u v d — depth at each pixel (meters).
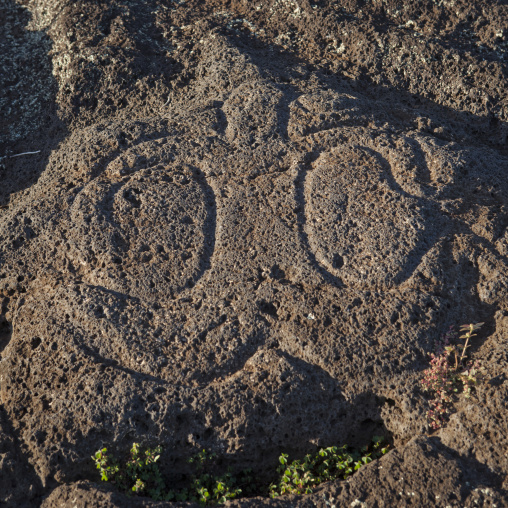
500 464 0.76
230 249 0.95
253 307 0.89
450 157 1.04
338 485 0.77
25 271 0.97
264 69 1.22
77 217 1.00
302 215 0.98
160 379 0.85
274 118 1.11
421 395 0.84
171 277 0.93
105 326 0.89
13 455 0.81
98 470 0.82
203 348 0.87
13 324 0.93
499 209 0.99
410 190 1.00
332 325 0.88
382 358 0.85
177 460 0.83
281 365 0.85
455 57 1.24
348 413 0.84
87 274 0.95
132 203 1.01
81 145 1.11
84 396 0.83
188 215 0.99
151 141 1.09
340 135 1.08
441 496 0.74
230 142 1.08
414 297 0.89
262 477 0.84
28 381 0.87
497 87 1.21
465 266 0.93
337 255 0.94
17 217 1.02
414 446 0.78
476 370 0.84
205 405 0.83
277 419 0.83
